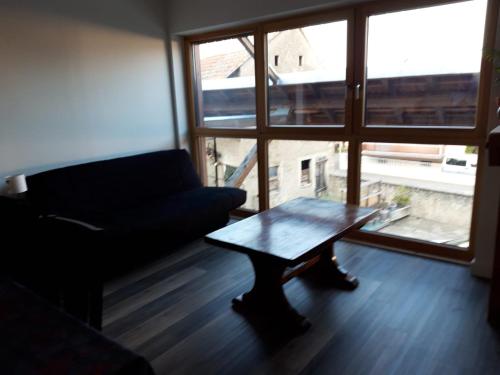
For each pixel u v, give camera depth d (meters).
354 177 3.27
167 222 2.91
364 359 1.86
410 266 2.85
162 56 3.95
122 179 3.31
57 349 0.87
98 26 3.36
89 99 3.36
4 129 2.86
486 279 2.61
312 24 3.21
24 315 1.01
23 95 2.94
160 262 3.06
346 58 3.09
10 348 0.88
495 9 2.44
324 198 3.56
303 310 2.31
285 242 2.08
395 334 2.04
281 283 2.20
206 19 3.65
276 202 3.91
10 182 2.70
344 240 3.38
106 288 2.65
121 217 2.90
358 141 3.17
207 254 3.19
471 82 2.65
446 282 2.59
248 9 3.37
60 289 1.74
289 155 3.69
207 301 2.46
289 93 3.53
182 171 3.80
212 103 4.14
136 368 0.82
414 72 2.85
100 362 0.82
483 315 2.19
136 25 3.66
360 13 2.95
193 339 2.06
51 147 3.15
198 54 4.11
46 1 3.00
